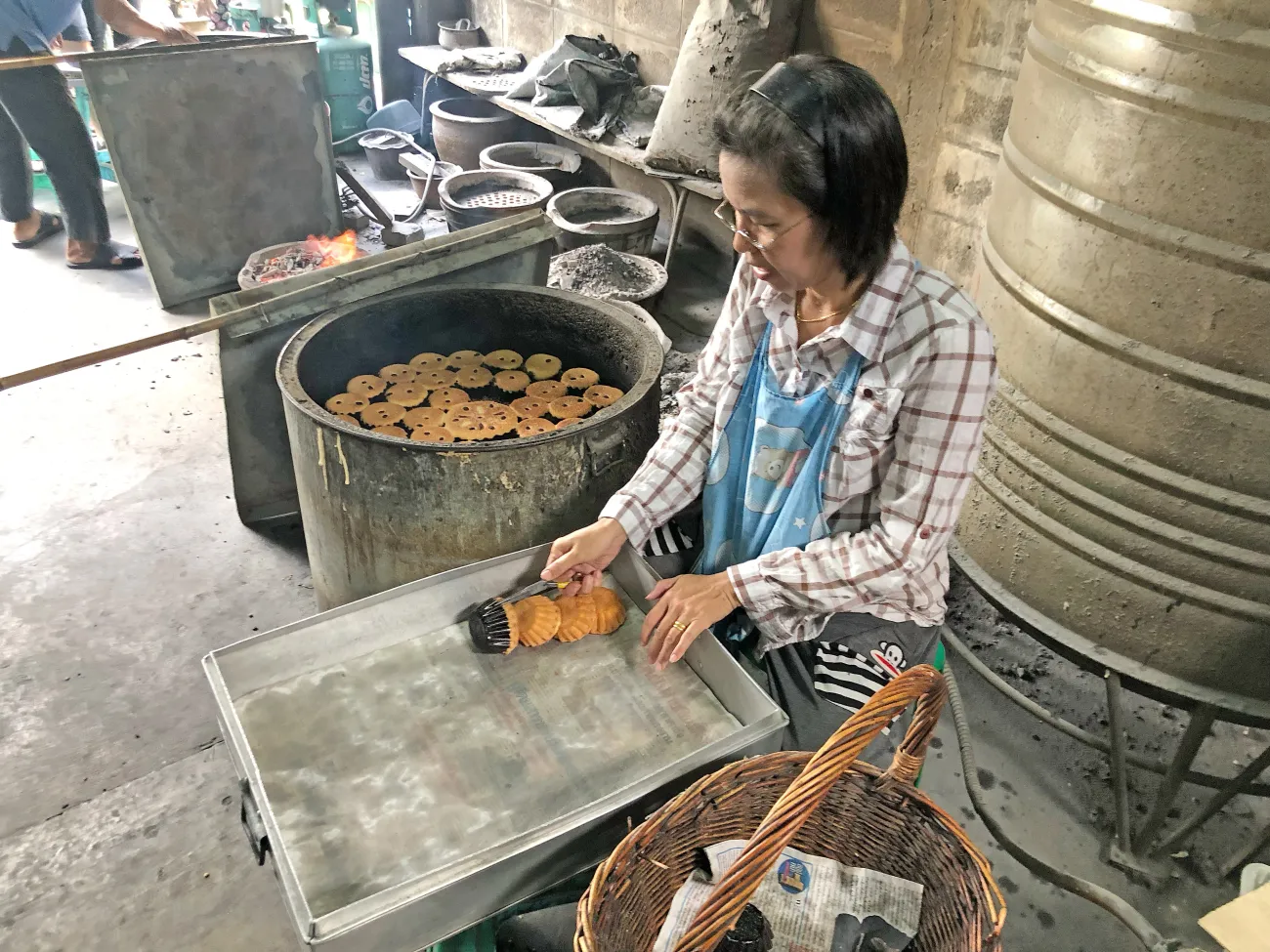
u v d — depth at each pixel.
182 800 1.84
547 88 4.01
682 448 1.58
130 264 3.90
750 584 1.39
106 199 4.50
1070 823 1.87
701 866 1.27
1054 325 1.50
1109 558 1.53
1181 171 1.26
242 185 3.55
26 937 1.61
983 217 2.66
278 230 3.72
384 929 1.06
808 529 1.42
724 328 1.53
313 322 2.02
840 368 1.33
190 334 1.96
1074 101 1.40
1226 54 1.18
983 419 1.27
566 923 1.28
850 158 1.06
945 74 2.64
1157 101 1.26
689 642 1.36
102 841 1.76
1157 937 1.52
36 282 3.75
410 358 2.31
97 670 2.11
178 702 2.04
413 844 1.20
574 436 1.68
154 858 1.74
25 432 2.86
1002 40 2.45
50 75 3.47
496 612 1.46
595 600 1.53
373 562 1.81
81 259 3.84
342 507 1.76
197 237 3.55
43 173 4.47
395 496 1.69
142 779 1.88
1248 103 1.18
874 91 1.08
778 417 1.38
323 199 3.77
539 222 2.32
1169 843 1.75
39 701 2.03
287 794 1.25
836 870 1.28
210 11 4.98
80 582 2.34
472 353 2.31
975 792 1.83
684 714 1.40
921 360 1.25
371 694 1.40
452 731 1.35
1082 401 1.48
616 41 4.12
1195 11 1.20
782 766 1.24
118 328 3.46
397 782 1.27
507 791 1.27
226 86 3.35
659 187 4.11
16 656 2.13
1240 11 1.16
